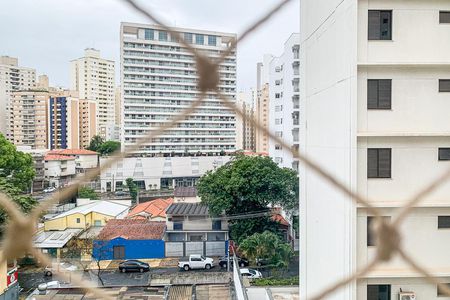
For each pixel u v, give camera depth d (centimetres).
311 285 1194
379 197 906
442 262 919
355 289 862
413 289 905
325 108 1048
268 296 1478
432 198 902
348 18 885
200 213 2731
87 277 2153
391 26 905
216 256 2647
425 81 920
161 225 2798
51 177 3681
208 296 1820
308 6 1220
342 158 916
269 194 2400
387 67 903
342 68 922
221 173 2533
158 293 1916
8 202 128
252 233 2375
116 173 4488
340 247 923
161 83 5422
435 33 913
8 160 2436
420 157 922
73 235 2566
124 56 5300
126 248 2592
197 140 5381
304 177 1286
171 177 4778
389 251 155
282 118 3688
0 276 1622
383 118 910
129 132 5294
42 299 1805
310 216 1214
